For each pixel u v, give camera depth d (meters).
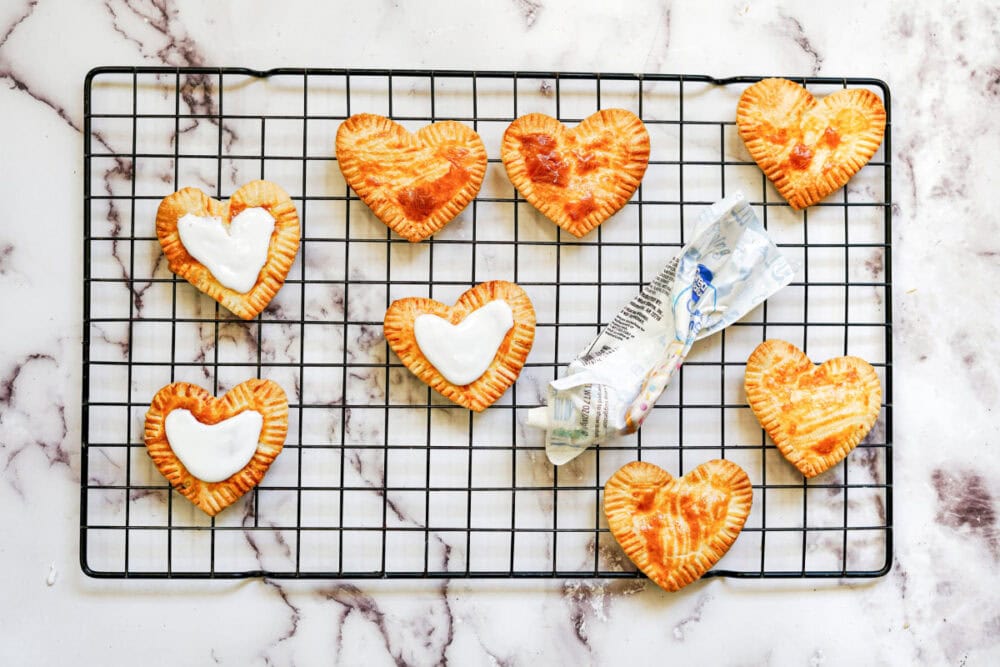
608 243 0.93
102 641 0.92
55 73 0.93
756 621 0.93
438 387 0.92
